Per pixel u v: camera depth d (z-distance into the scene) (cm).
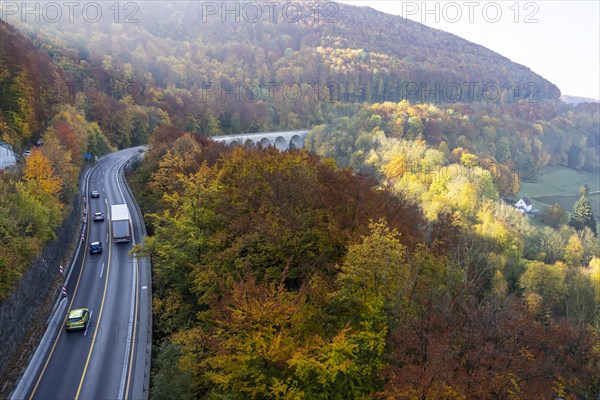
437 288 2978
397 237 3438
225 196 3991
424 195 8869
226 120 15788
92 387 2709
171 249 3606
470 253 5284
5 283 2941
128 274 4300
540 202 12725
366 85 18825
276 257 3316
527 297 5631
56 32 15125
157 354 3019
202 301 3155
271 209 3594
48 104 8438
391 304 2514
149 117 12069
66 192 5588
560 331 3353
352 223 3462
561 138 16600
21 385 2686
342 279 2703
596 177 16012
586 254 8631
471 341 2406
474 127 13988
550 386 2561
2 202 3678
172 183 5234
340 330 2438
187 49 19475
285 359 2252
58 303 3650
